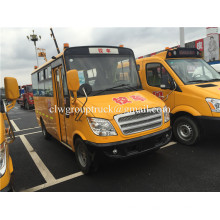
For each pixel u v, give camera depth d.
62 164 4.88
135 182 3.74
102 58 4.58
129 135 3.66
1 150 2.48
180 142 5.43
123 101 3.97
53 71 5.12
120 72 4.73
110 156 3.51
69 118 4.35
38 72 6.73
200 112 4.79
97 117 3.55
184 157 4.60
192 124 5.03
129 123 3.69
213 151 4.81
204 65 5.99
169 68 5.48
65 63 4.23
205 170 3.95
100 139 3.52
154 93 5.98
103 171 4.25
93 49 4.57
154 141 3.94
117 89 4.46
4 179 2.42
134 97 4.23
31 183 4.05
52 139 7.33
